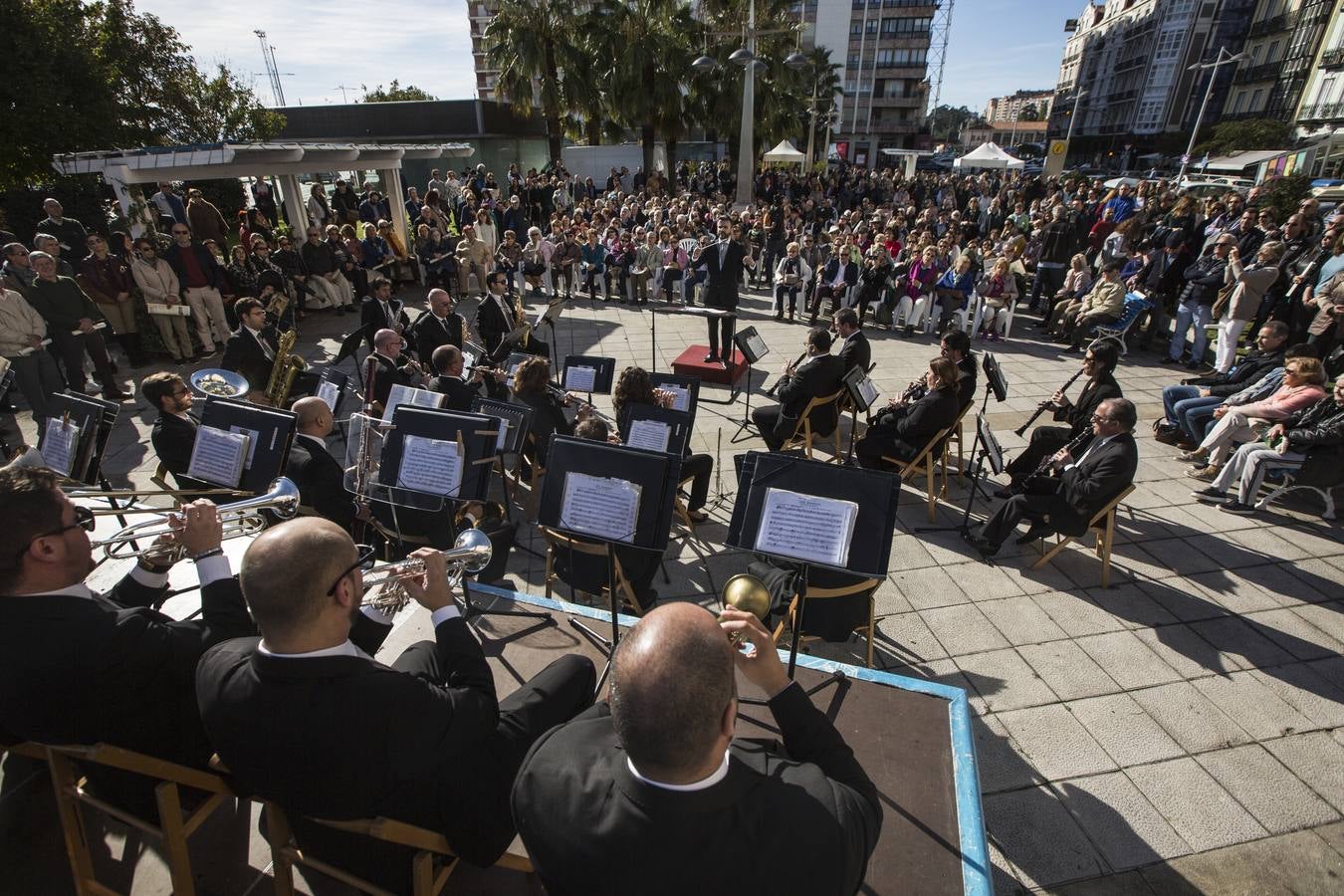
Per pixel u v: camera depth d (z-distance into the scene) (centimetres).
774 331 1118
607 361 646
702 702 115
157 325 885
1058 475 495
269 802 189
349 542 166
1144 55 6512
